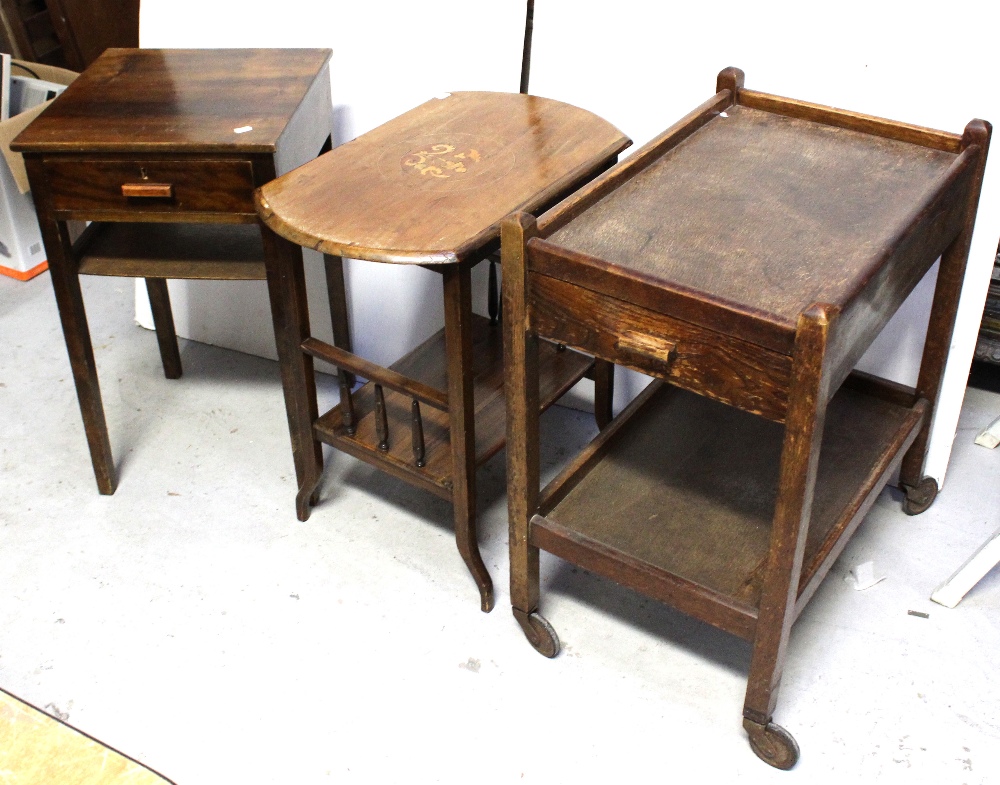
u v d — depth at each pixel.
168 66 2.10
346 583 2.05
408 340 2.51
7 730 1.14
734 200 1.66
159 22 2.46
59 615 2.00
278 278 1.93
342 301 2.37
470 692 1.83
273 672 1.87
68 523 2.21
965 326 1.99
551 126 1.93
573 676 1.86
